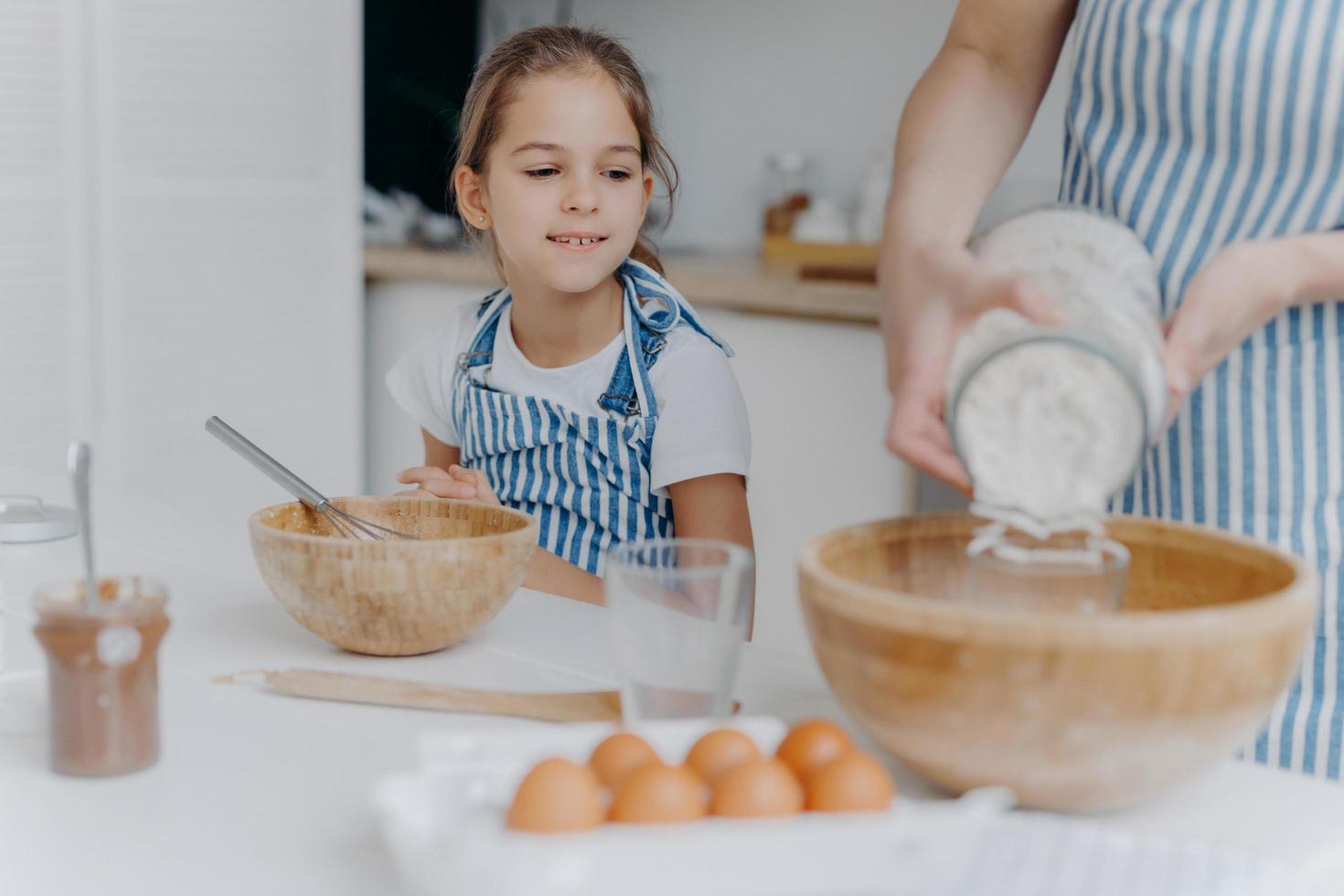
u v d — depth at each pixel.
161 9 2.82
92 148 2.78
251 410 3.08
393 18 3.46
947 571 0.83
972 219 0.97
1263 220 0.96
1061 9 1.03
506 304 1.62
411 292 3.16
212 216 2.96
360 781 0.76
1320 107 0.92
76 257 2.79
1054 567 0.73
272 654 0.99
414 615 0.94
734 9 3.38
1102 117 1.04
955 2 3.04
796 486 2.56
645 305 1.55
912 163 0.98
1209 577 0.80
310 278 3.13
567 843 0.55
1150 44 0.98
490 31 3.67
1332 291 0.86
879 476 2.44
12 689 0.87
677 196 3.52
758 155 3.39
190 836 0.69
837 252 2.98
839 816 0.60
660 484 1.47
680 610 0.78
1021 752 0.66
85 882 0.64
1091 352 0.70
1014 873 0.62
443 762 0.66
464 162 1.57
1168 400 0.81
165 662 0.97
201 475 3.04
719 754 0.65
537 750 0.68
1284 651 0.66
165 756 0.79
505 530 1.05
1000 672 0.64
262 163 3.02
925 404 0.77
